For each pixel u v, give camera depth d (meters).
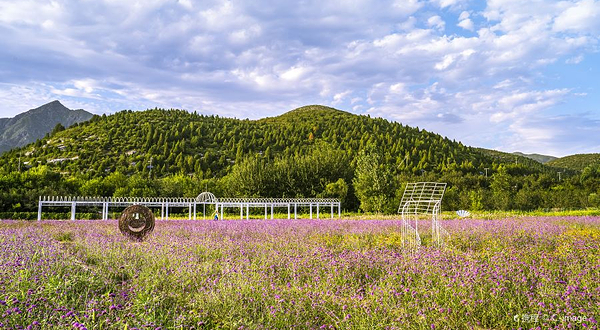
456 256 8.47
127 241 13.20
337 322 5.47
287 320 5.59
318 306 5.93
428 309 5.75
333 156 67.06
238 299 6.22
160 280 7.52
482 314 5.73
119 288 7.28
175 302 6.50
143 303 5.54
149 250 10.34
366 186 45.66
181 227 19.14
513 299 5.98
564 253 9.45
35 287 5.98
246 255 10.62
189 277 7.70
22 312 4.88
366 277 7.82
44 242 10.30
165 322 5.43
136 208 15.10
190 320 5.55
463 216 32.97
